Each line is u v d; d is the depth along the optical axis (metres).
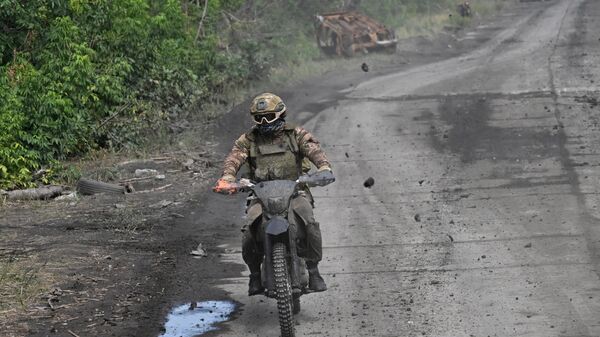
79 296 18.31
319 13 82.81
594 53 68.38
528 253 20.45
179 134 40.53
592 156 32.44
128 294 18.48
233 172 15.87
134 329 16.27
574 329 15.32
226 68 54.19
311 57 74.50
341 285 18.78
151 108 40.91
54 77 34.94
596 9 114.31
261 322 16.62
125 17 41.16
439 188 28.56
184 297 18.31
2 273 19.80
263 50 65.19
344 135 40.06
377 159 34.22
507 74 58.31
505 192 27.42
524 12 120.19
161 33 46.50
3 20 36.78
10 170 30.56
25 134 31.98
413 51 82.56
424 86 54.81
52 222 25.55
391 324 16.14
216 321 16.73
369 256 21.02
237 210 26.70
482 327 15.70
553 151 33.75
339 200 27.56
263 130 15.96
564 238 21.62
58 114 33.72
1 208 27.67
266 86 57.28
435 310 16.80
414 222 24.23
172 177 32.31
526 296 17.31
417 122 42.22
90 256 21.48
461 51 82.00
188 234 23.91
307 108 48.78
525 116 41.97
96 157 35.84
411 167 32.31
